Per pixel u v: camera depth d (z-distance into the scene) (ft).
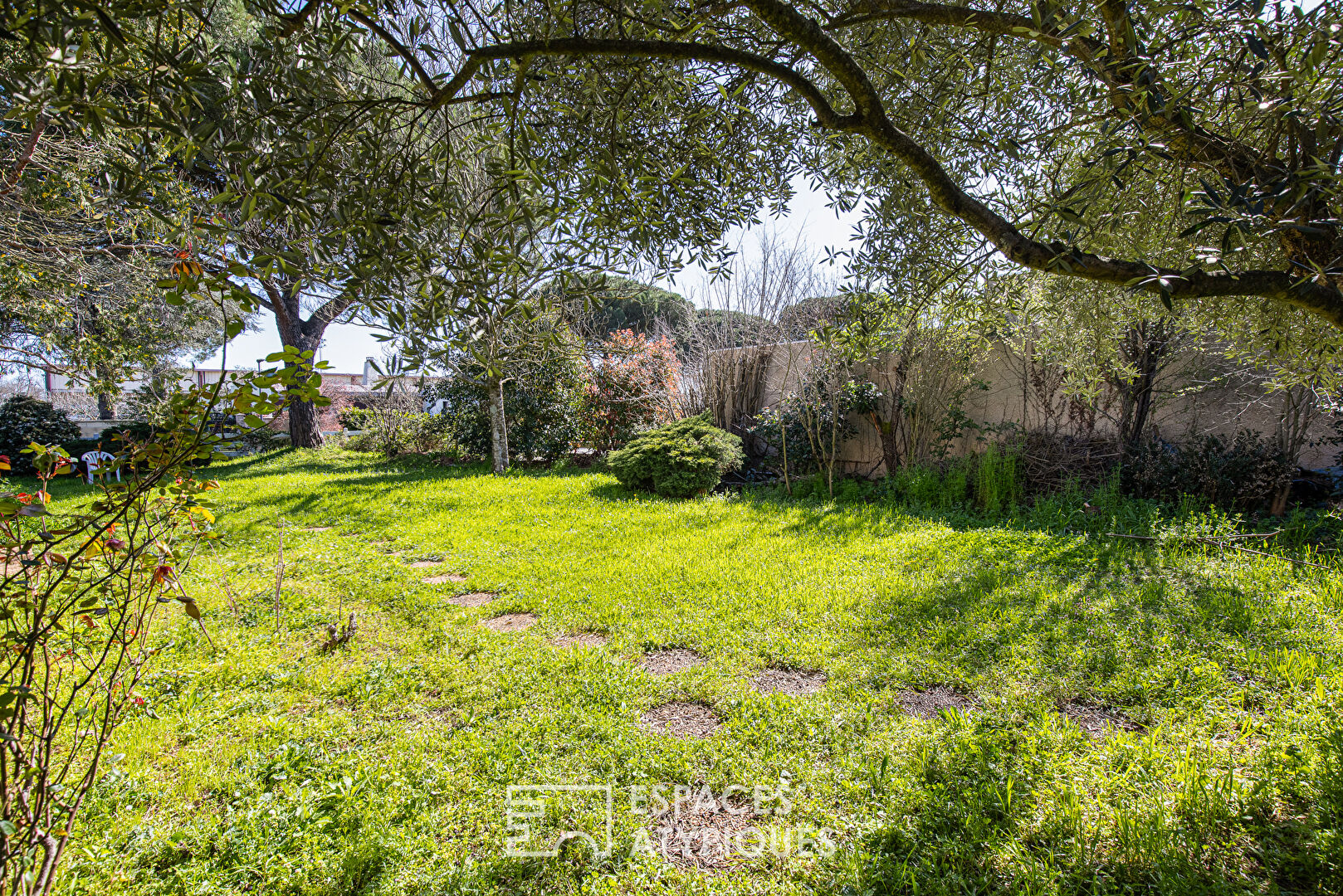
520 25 7.07
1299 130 5.96
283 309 55.98
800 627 14.11
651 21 6.34
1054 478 24.63
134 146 5.52
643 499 31.07
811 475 33.12
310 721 10.74
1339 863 6.72
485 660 13.03
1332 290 6.31
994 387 29.04
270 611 16.30
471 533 25.08
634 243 8.14
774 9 6.02
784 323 36.86
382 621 15.79
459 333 6.84
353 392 72.74
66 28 4.22
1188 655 11.37
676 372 44.24
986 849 7.44
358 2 5.50
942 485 26.53
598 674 12.06
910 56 8.77
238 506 31.45
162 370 26.99
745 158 9.70
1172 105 5.49
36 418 49.42
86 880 7.11
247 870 7.34
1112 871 7.01
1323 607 12.98
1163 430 24.17
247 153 5.43
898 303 11.16
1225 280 6.34
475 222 6.52
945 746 9.35
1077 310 13.44
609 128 7.42
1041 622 13.37
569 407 45.39
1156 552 17.51
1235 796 7.79
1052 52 6.90
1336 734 8.43
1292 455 19.51
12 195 19.29
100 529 6.55
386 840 7.78
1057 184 9.52
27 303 22.08
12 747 6.16
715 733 10.10
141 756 9.62
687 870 7.54
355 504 31.22
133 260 22.74
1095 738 9.55
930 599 15.08
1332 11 5.56
